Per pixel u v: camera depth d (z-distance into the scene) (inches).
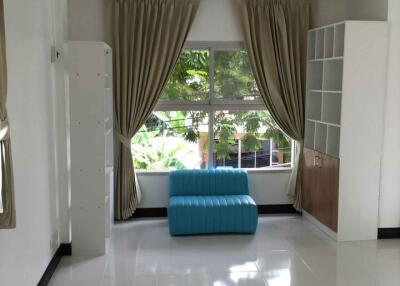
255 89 240.1
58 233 183.8
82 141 183.6
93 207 187.0
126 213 231.5
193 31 230.8
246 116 243.0
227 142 243.4
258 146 245.8
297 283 164.1
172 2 222.7
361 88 198.4
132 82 224.5
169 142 240.7
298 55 233.1
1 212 110.3
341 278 168.4
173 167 242.4
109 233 199.0
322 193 217.8
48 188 166.9
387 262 182.9
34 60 148.9
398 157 205.0
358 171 202.5
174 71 234.4
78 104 182.1
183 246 199.2
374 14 207.2
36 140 150.7
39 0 155.3
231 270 174.9
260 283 163.9
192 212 207.9
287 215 244.2
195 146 241.8
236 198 218.2
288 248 197.5
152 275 170.1
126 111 225.8
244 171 229.5
